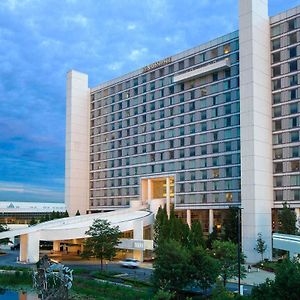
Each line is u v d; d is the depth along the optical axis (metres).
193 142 124.00
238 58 113.38
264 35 105.12
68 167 159.12
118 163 150.38
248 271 79.94
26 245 96.81
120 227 100.00
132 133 145.50
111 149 153.62
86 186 162.00
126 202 145.88
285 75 103.38
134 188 143.00
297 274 30.91
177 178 127.50
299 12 101.56
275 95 105.12
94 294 56.84
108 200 153.38
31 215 184.25
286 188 101.50
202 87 122.75
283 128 103.12
